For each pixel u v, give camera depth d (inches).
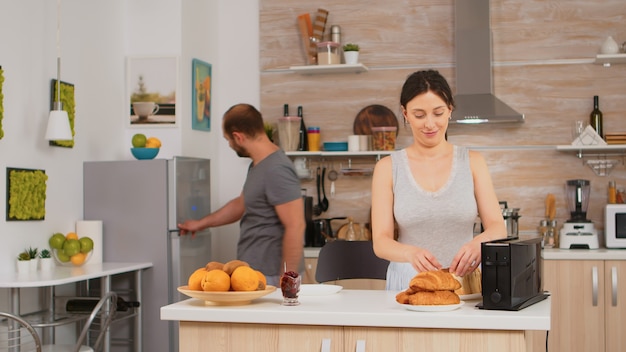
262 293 98.7
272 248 150.5
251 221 151.7
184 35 213.9
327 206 229.1
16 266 168.4
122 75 213.5
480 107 210.7
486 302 92.0
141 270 187.8
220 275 97.7
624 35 219.5
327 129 232.1
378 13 229.9
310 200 221.8
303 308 94.8
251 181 149.9
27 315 163.3
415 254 103.5
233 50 237.5
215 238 233.0
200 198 201.3
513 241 97.3
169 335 187.9
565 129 221.1
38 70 177.6
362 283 206.5
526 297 94.3
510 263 90.7
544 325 85.9
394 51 229.0
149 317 188.5
